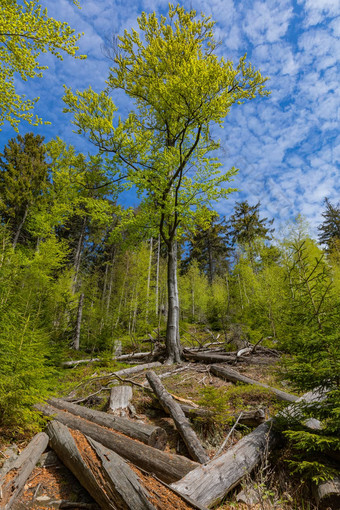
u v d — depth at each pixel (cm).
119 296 2203
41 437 387
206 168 1070
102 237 2456
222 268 3650
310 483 308
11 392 376
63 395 651
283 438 389
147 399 591
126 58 1067
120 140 1005
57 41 621
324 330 375
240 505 290
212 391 461
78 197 1180
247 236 2691
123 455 358
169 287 1083
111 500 253
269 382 666
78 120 984
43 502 285
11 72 657
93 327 1441
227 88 982
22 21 577
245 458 333
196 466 316
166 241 1130
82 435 377
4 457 340
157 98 1034
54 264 1508
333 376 349
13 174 1880
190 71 752
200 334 1823
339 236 3147
